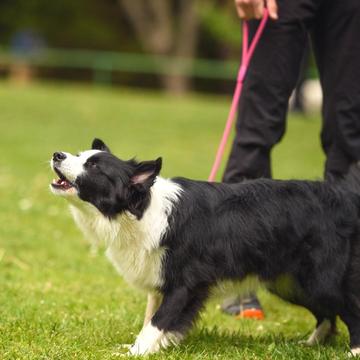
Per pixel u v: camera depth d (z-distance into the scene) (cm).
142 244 855
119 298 1130
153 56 5744
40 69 5434
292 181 911
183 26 5731
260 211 878
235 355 869
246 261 874
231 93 5500
